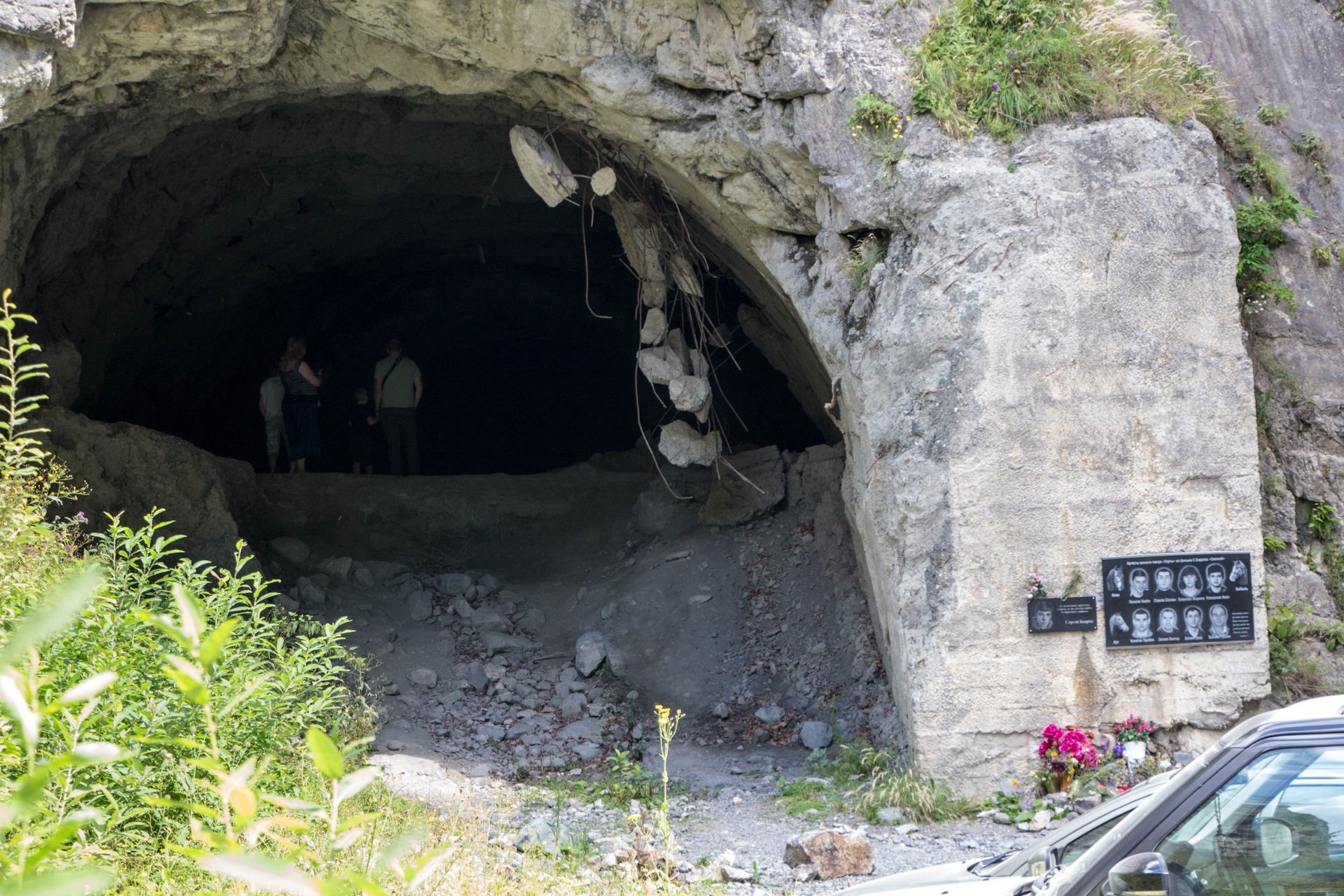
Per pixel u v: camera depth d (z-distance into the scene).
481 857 4.62
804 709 8.78
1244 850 2.18
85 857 3.20
